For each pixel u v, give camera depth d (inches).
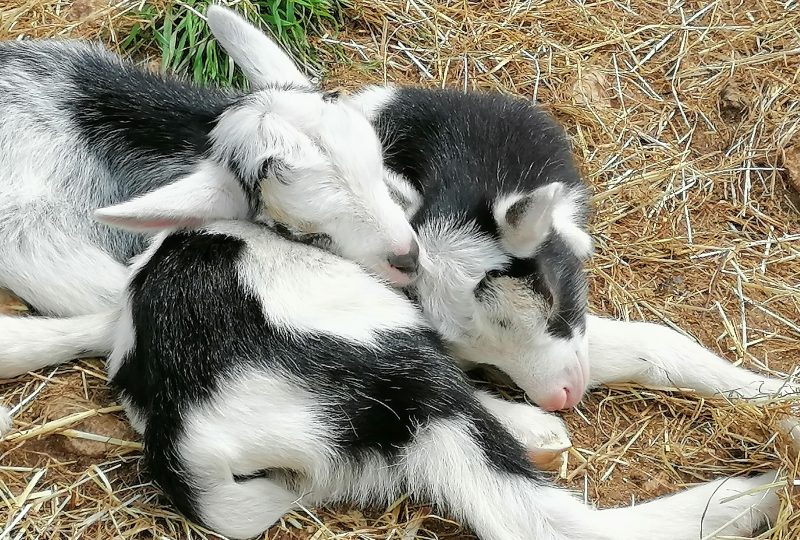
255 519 38.5
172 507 39.2
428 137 43.4
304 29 52.8
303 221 40.1
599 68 52.9
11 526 38.6
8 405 41.0
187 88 45.3
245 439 38.0
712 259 47.2
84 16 52.0
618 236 47.9
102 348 41.8
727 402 42.4
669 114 51.6
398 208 40.7
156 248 40.5
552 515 38.4
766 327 45.4
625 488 41.3
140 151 44.2
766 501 39.9
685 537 39.1
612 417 42.9
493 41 53.6
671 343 43.1
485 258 40.7
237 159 40.4
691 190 49.3
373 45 53.3
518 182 42.3
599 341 43.0
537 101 51.8
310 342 38.6
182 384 38.3
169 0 51.3
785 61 52.4
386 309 39.7
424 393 38.8
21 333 41.2
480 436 38.7
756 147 50.1
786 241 47.7
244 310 38.8
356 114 41.1
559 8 54.6
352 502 39.6
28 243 42.6
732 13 54.5
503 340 41.0
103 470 39.9
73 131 43.9
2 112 43.4
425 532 39.5
